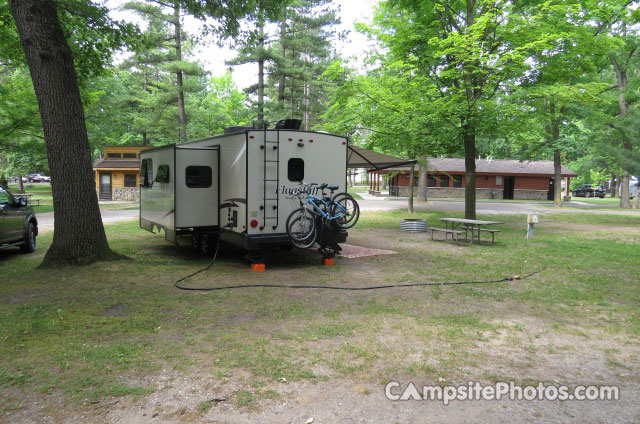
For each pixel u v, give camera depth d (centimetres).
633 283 724
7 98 1758
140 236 1284
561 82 1486
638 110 1775
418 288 689
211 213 948
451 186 3953
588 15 1398
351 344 441
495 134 1415
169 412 306
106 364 384
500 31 1315
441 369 385
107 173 2855
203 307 571
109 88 2770
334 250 921
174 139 3066
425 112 1360
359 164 1514
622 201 2792
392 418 302
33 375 361
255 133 813
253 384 350
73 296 611
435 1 1427
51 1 752
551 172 3956
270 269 844
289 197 848
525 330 492
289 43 2777
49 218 1753
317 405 319
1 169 3519
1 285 664
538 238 1291
